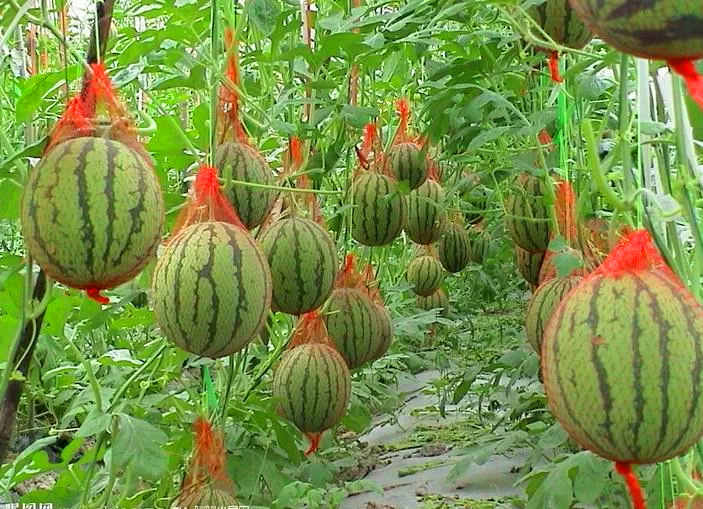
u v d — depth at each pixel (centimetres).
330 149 359
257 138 362
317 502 313
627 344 153
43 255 187
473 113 354
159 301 223
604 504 346
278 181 340
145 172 193
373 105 437
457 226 534
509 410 514
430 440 509
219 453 289
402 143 427
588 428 156
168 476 327
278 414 329
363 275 414
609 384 153
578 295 162
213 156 254
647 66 199
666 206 198
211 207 233
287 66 401
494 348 717
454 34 379
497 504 386
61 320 279
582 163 318
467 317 761
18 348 233
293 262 282
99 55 210
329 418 318
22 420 541
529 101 428
